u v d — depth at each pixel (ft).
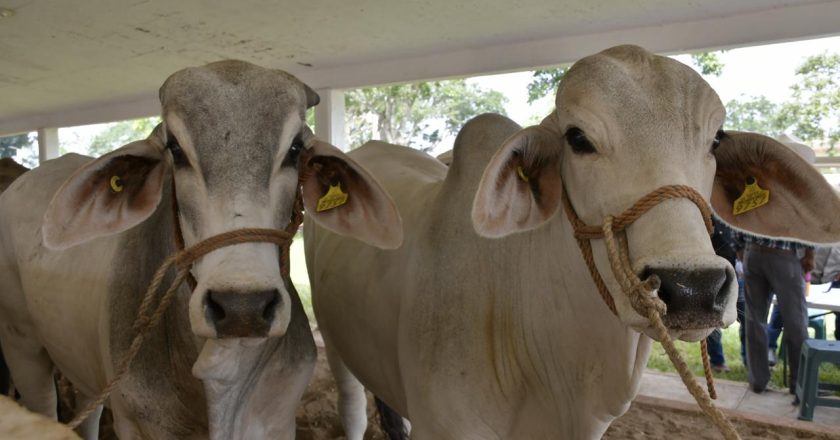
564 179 7.50
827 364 24.71
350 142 91.20
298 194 9.06
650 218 6.25
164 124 8.27
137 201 9.07
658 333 5.74
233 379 8.50
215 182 7.71
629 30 25.07
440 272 9.14
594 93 6.76
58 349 11.73
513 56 27.63
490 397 8.68
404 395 10.46
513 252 8.55
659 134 6.51
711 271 5.74
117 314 9.33
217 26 26.50
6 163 16.80
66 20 26.11
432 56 29.71
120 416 9.39
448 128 95.55
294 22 25.55
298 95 8.50
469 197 9.36
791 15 21.93
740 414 18.35
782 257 20.07
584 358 7.84
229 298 7.23
